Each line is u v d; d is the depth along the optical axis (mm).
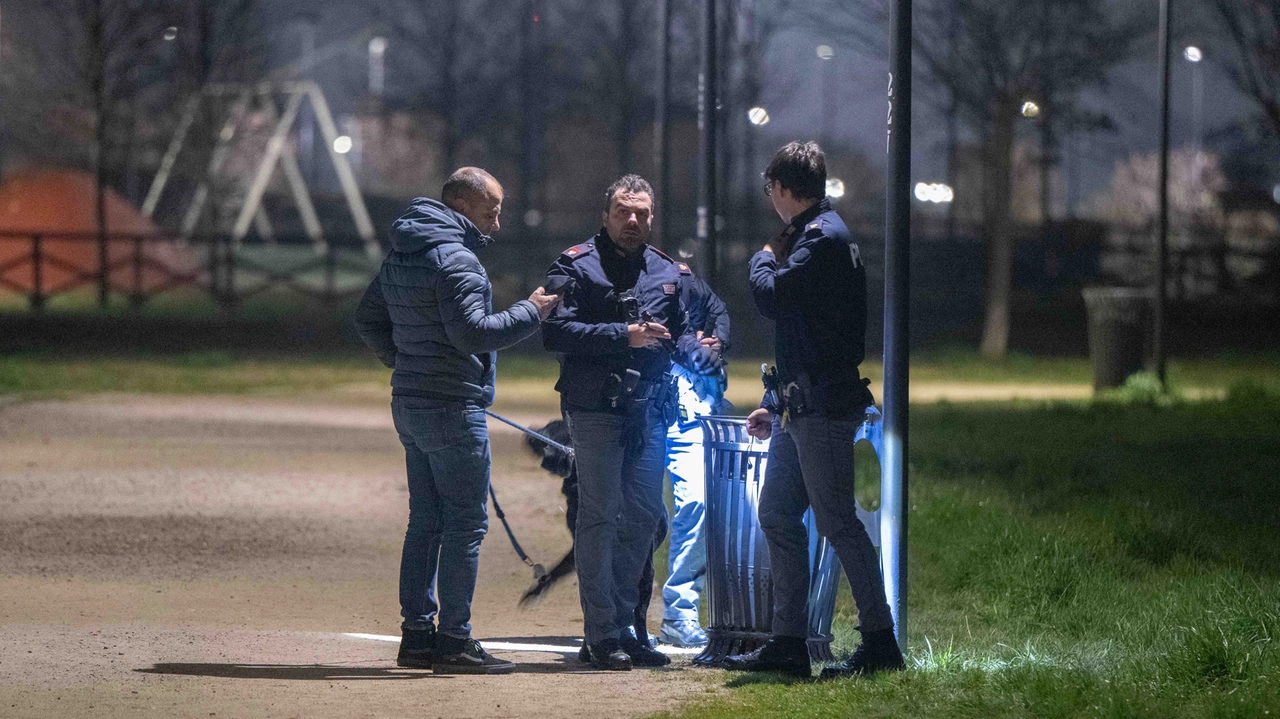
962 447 43438
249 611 24062
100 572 27141
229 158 130750
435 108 143875
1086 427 49875
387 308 19844
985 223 118938
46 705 16344
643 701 17203
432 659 19516
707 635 20688
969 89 98188
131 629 21672
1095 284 132375
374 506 35656
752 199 130750
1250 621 18516
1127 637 20266
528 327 18891
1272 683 15625
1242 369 92375
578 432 19812
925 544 27750
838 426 18344
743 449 20125
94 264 126938
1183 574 24344
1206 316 119688
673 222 148125
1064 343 113812
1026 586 23406
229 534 31328
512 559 29891
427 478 19766
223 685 17797
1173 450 42188
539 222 154250
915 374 91188
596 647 19969
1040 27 95438
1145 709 15188
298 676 18594
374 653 20656
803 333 18344
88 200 131375
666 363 20156
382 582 27219
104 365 81500
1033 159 107375
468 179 19734
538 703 17031
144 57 115125
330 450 46188
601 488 19781
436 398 19188
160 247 128750
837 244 18250
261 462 42875
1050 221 137375
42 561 27891
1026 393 75062
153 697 16938
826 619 20359
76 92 112875
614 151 159500
